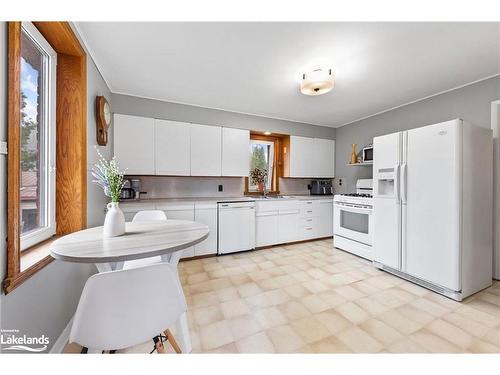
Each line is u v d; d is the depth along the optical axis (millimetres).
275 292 2121
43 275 1199
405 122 3242
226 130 3434
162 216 2076
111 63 2150
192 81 2533
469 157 2010
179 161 3109
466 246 1989
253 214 3371
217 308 1856
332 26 1622
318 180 4582
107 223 1273
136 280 761
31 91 1422
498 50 1911
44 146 1549
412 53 1955
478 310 1811
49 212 1565
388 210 2502
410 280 2334
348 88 2695
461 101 2615
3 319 900
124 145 2814
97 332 742
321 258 3061
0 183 897
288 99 3070
